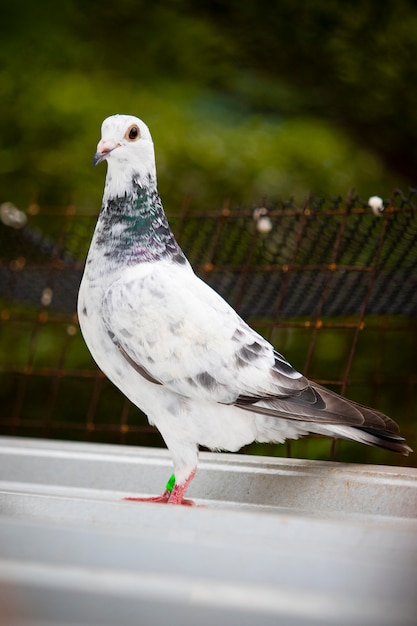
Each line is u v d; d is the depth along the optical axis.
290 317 5.64
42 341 7.75
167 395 3.40
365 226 4.67
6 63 8.41
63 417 7.73
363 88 7.99
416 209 4.12
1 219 5.48
